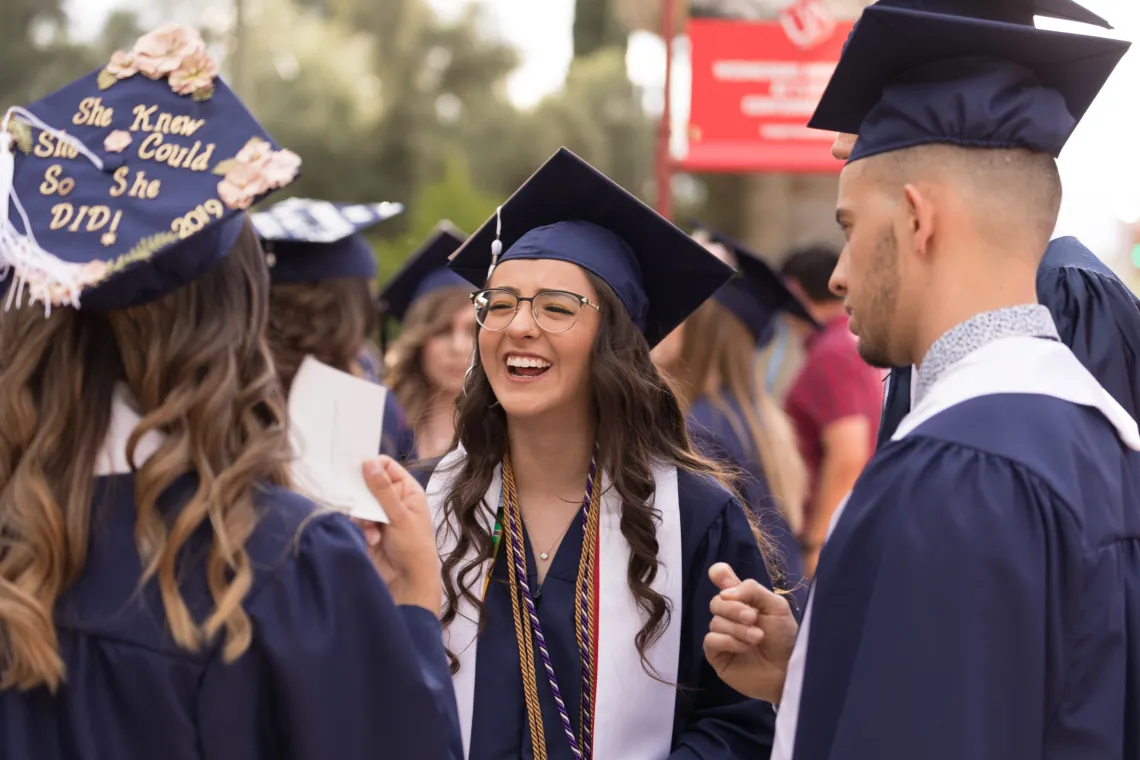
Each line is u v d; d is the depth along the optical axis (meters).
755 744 2.51
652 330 3.01
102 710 1.70
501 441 2.69
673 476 2.63
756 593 2.24
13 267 1.77
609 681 2.47
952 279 1.89
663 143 9.62
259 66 22.58
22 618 1.65
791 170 10.12
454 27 24.17
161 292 1.78
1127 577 1.80
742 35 10.07
